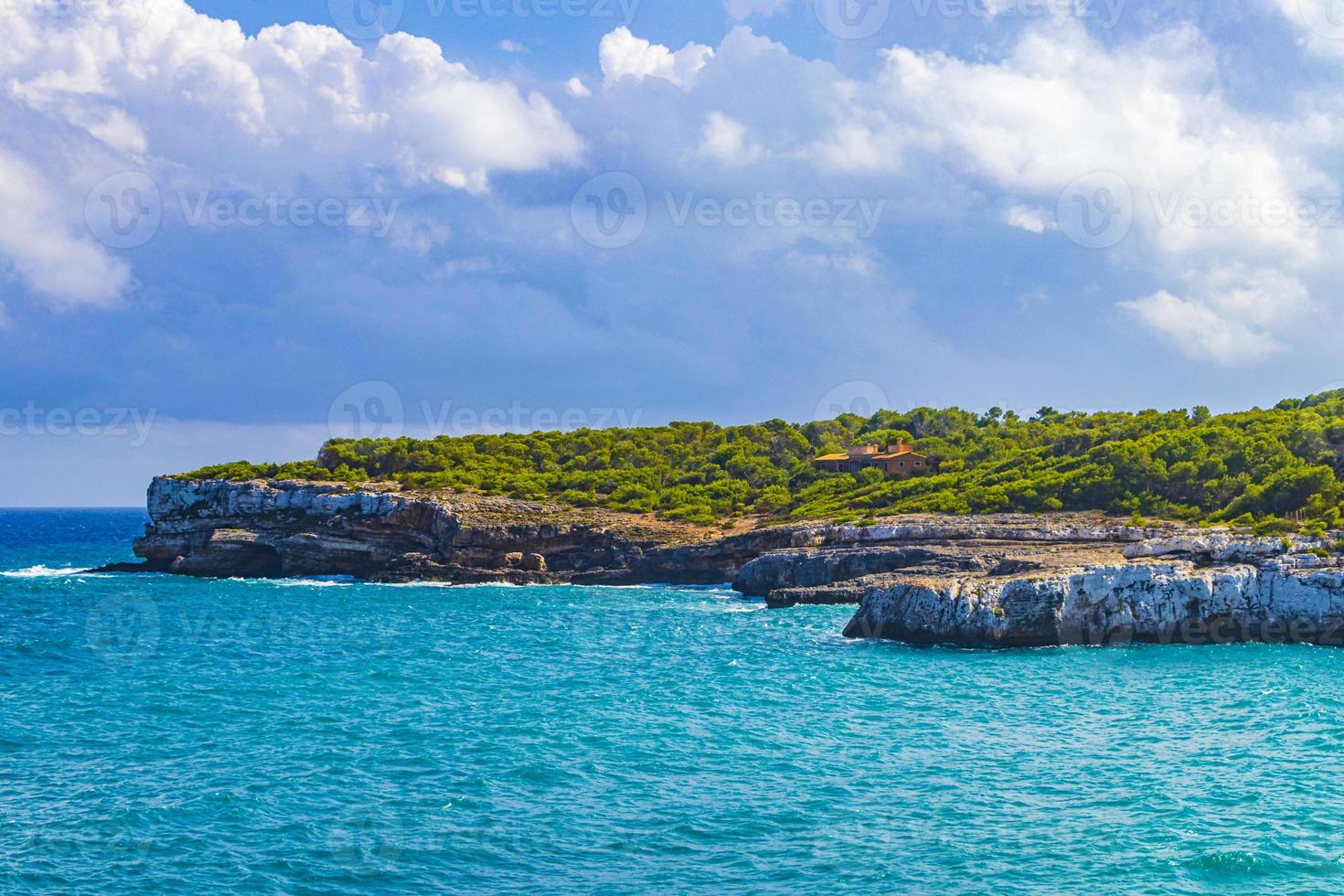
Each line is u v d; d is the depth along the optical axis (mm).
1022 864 27828
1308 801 32219
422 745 39719
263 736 41344
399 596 96750
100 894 26594
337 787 34625
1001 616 62375
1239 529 76125
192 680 53312
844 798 33219
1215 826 30234
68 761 37938
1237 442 101875
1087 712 44844
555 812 32156
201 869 28078
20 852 29109
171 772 36500
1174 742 39500
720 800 33125
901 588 66000
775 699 48125
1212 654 59438
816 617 77625
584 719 44031
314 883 27219
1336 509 79938
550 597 95250
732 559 104125
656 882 27094
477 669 56469
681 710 45656
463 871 27859
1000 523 93125
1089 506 98875
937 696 48562
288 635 70875
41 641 67375
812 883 26891
